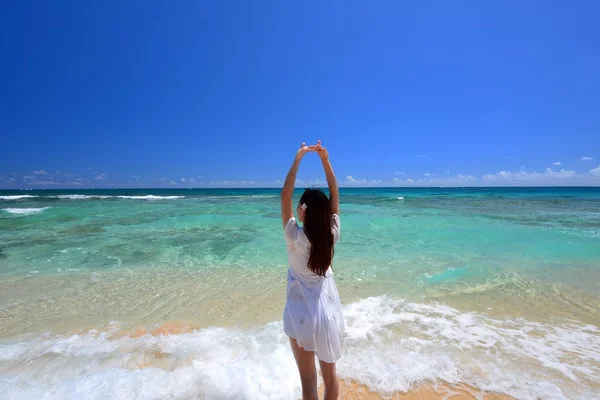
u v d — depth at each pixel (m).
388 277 5.53
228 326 3.72
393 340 3.29
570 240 8.60
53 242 8.51
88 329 3.67
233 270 6.09
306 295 1.92
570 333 3.50
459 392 2.50
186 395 2.40
